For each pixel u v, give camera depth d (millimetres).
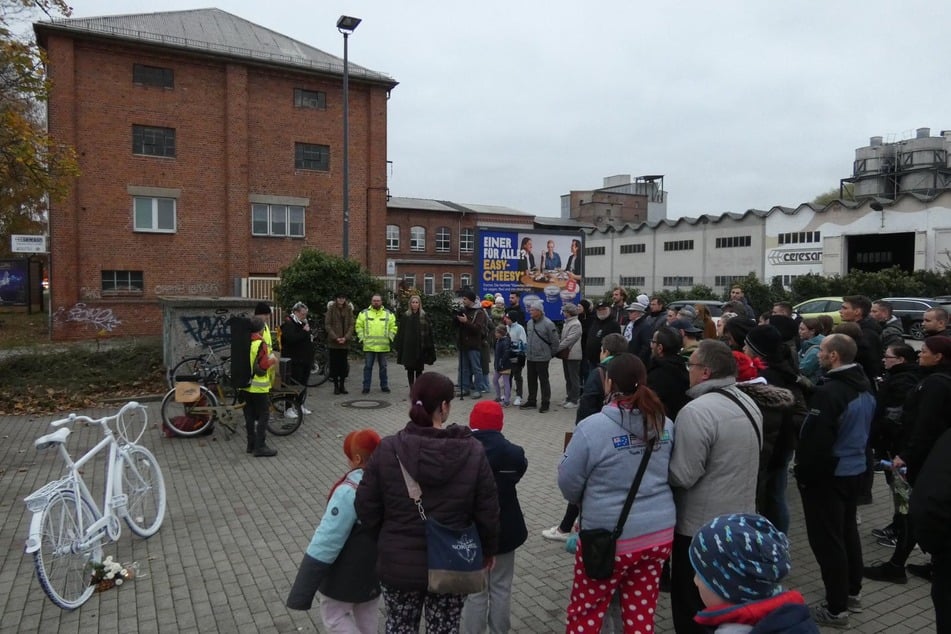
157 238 24438
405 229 50062
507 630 3633
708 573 1743
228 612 4246
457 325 12375
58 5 13211
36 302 29375
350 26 19922
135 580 4715
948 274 33781
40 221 28109
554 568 4875
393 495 2816
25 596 4480
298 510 6184
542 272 19281
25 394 11414
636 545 3074
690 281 53219
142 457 5684
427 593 2955
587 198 82688
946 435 2709
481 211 52688
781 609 1646
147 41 23578
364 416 10555
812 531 3998
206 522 5863
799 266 46219
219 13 28375
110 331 23500
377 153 28391
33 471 7512
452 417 10492
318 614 4223
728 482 3207
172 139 24766
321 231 27531
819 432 3834
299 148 27125
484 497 2857
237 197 25547
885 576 4656
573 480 3148
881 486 6996
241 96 25516
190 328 11859
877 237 44406
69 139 22531
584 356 11336
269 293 24469
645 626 3139
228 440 8930
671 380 4324
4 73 12758
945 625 2686
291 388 9250
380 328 12609
